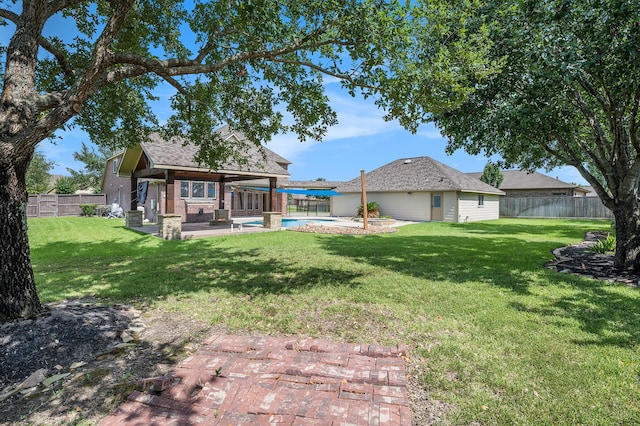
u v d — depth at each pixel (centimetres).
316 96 686
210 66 502
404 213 2664
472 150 909
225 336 389
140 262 838
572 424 240
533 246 1131
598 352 345
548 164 1201
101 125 736
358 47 471
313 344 361
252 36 486
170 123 791
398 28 444
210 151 835
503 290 576
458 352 347
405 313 465
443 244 1173
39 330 364
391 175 2870
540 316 448
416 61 494
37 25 420
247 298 538
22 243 398
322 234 1490
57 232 1434
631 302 507
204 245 1135
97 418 246
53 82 638
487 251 1016
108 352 351
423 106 517
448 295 546
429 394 277
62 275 693
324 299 530
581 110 806
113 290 580
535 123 719
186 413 248
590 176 810
